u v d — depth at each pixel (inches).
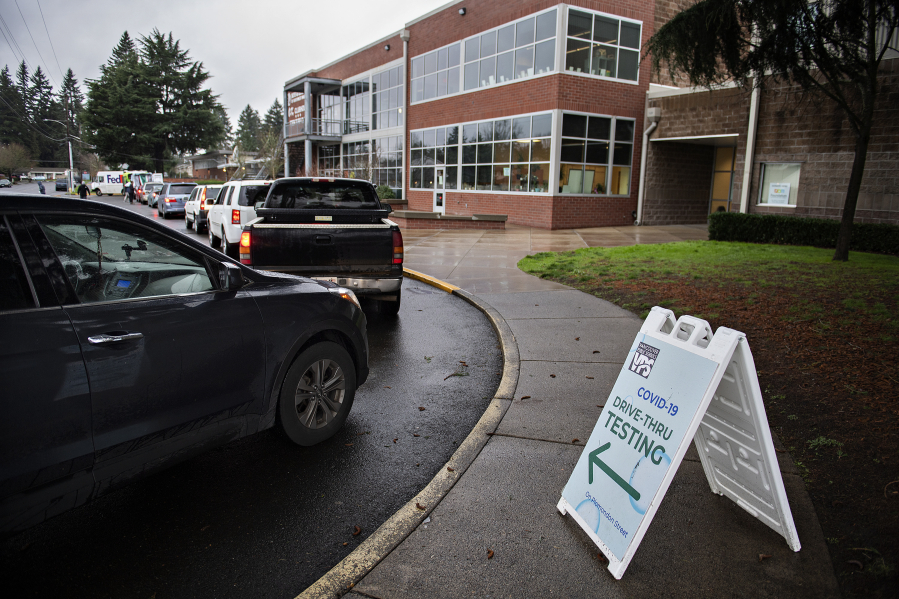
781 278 357.7
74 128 4387.3
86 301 107.2
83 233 109.6
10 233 99.7
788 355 208.8
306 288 154.2
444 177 1061.1
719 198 930.1
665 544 110.7
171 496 134.0
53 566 109.0
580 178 845.2
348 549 115.3
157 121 2751.0
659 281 365.7
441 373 224.1
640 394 112.0
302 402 156.1
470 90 973.8
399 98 1188.5
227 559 111.7
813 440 146.7
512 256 535.5
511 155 900.6
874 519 114.1
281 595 101.9
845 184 576.1
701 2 422.3
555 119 807.1
